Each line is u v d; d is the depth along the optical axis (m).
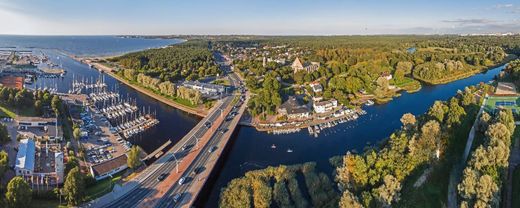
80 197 150.38
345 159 157.88
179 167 186.12
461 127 181.50
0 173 157.12
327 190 159.75
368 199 131.88
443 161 156.25
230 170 197.00
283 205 148.88
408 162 148.75
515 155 150.00
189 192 162.50
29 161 181.38
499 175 125.50
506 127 150.12
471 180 118.12
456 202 132.38
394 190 135.38
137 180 173.12
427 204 135.00
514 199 122.62
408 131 177.12
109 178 178.62
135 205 152.50
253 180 164.75
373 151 160.88
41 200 151.88
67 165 181.88
